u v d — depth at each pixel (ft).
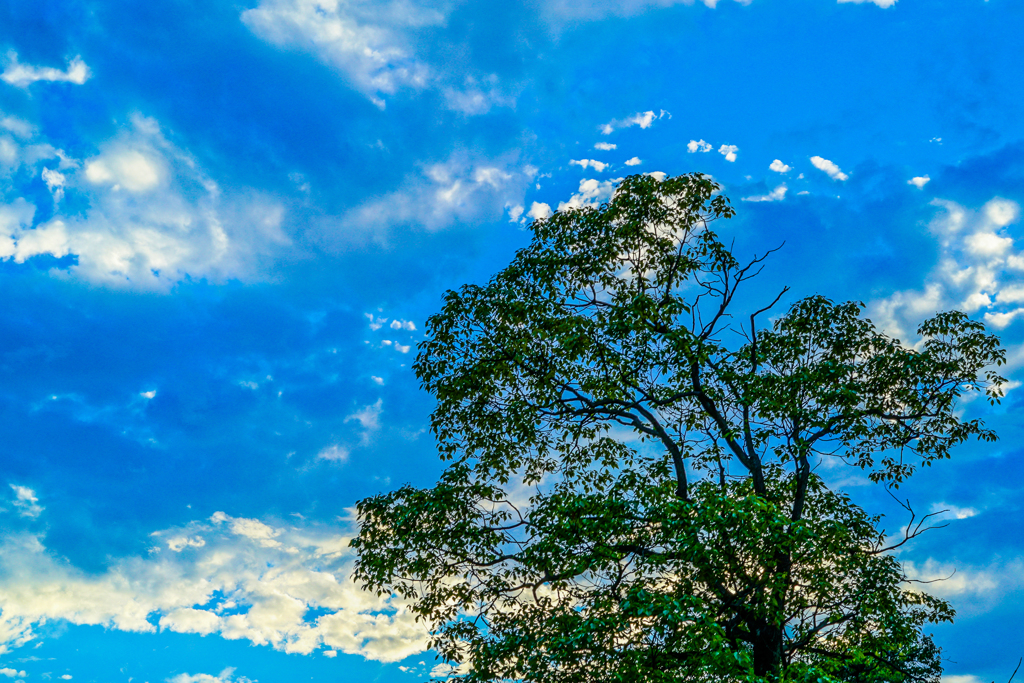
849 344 61.16
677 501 44.60
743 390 56.95
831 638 56.85
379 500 55.36
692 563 45.16
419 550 53.36
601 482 63.10
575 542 48.98
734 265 61.26
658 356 57.00
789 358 60.34
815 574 47.06
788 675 43.50
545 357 59.16
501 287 59.88
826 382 54.95
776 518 41.81
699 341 55.57
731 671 40.29
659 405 60.29
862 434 56.59
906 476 57.72
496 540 53.26
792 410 54.03
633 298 58.03
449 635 51.70
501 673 47.29
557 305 59.21
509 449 60.64
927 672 59.57
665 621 41.86
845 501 59.77
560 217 62.85
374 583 53.57
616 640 45.19
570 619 45.70
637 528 50.47
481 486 55.21
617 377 58.70
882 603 51.98
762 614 43.73
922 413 57.98
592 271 61.98
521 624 49.65
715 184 61.00
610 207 61.72
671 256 62.03
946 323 57.93
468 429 60.70
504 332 58.59
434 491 53.47
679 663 43.65
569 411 61.62
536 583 50.70
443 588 53.47
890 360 58.70
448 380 59.06
